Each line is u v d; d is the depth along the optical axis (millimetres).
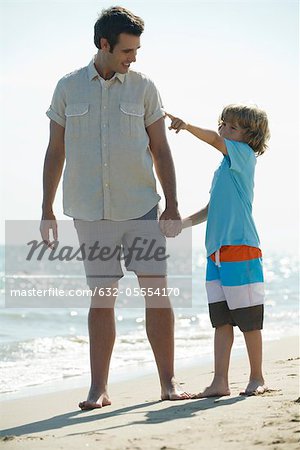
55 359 9695
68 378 8141
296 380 5836
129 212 5336
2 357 9836
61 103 5449
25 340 11633
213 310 5250
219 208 5234
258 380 5203
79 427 4539
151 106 5410
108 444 3898
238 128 5371
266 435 3836
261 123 5371
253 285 5148
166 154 5422
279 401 4707
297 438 3746
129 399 5664
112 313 5418
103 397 5352
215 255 5211
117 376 7953
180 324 14422
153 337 5395
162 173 5414
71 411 5477
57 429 4547
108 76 5348
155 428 4195
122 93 5328
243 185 5254
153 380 7445
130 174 5324
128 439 3969
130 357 9656
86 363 9336
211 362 8930
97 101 5328
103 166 5309
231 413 4422
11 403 6164
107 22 5191
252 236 5207
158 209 5422
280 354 8523
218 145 5223
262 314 5191
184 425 4191
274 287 30672
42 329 14336
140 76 5398
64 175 5441
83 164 5340
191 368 8219
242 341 10492
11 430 4730
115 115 5305
